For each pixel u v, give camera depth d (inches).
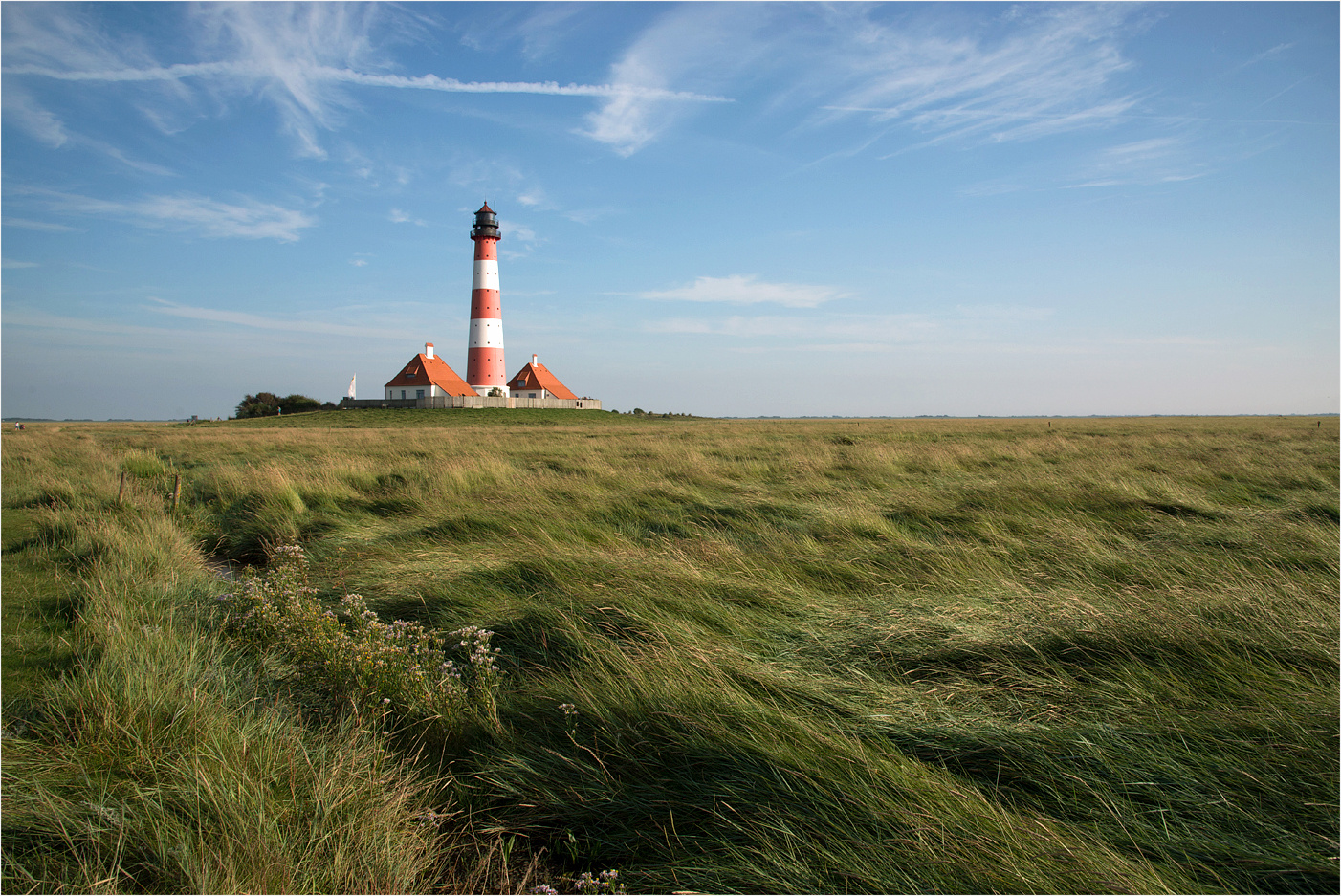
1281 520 306.0
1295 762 108.7
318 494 455.2
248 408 3309.5
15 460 675.4
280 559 271.4
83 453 736.3
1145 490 410.0
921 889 88.4
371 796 109.1
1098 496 381.1
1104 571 222.5
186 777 109.7
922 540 290.0
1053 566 230.1
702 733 123.1
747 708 129.0
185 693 139.0
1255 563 221.6
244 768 111.6
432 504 408.5
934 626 174.2
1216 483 469.1
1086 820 103.8
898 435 1258.6
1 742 121.9
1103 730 123.3
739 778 112.6
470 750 131.6
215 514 434.3
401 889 92.1
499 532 318.3
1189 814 103.1
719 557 247.6
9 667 171.0
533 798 116.5
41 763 118.0
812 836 99.0
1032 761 117.0
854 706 135.6
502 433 1480.1
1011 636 165.8
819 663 158.6
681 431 1603.1
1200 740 118.3
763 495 434.9
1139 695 134.3
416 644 170.9
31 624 207.5
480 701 144.6
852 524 316.8
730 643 168.4
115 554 278.2
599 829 111.7
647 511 379.2
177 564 280.2
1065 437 1034.1
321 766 115.3
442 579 237.8
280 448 959.6
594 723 132.4
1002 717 131.3
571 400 3329.2
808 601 201.5
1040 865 90.0
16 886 89.1
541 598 208.5
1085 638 160.7
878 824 98.9
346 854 96.8
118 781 113.9
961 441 975.0
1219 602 174.9
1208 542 263.3
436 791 120.4
